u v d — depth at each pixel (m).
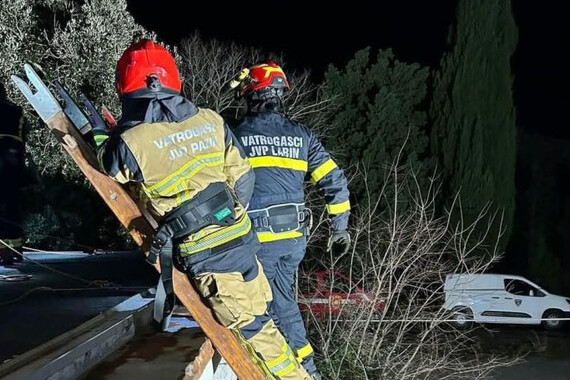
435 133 18.92
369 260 12.17
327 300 10.98
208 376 5.09
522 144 23.00
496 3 18.97
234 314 3.04
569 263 21.92
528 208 22.17
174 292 3.10
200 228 2.97
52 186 14.02
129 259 10.95
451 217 18.34
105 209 14.54
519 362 15.08
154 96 2.96
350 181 16.47
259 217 3.67
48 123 3.12
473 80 18.72
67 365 3.77
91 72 14.69
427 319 11.31
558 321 18.59
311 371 3.85
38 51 14.43
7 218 8.15
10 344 4.45
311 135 3.90
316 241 12.62
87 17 14.83
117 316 4.99
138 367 4.18
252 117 3.82
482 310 18.16
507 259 21.88
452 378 12.05
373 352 10.52
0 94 9.02
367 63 19.58
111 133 2.99
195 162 2.96
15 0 14.03
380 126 18.47
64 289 6.81
